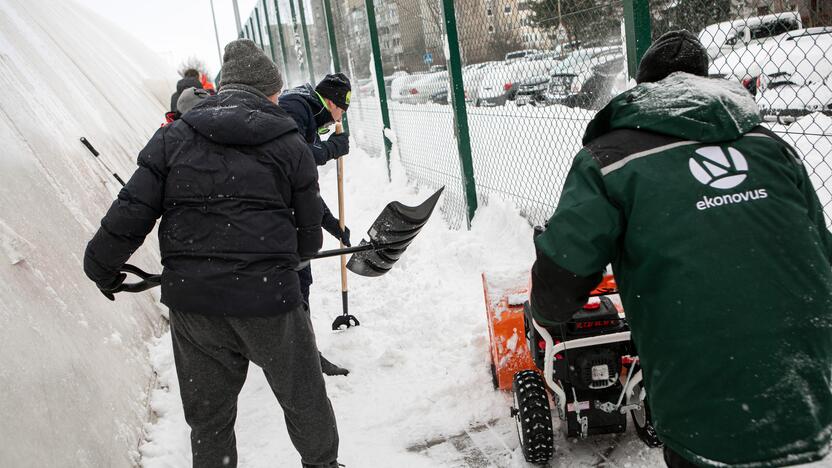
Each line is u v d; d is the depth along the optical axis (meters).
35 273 2.94
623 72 3.97
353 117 12.45
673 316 1.64
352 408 3.71
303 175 2.60
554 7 4.68
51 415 2.32
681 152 1.76
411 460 3.11
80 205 4.20
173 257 2.48
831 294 1.65
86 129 6.06
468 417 3.41
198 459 2.62
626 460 2.86
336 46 11.59
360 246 3.38
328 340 4.65
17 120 4.08
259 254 2.44
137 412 3.18
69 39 10.25
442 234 6.45
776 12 3.33
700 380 1.59
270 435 3.50
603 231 1.75
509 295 3.55
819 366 1.57
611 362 2.71
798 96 3.42
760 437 1.53
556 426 3.19
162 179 2.47
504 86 5.62
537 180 5.60
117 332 3.54
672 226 1.68
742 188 1.70
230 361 2.58
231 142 2.46
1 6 6.26
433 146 7.73
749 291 1.60
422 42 7.58
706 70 1.98
